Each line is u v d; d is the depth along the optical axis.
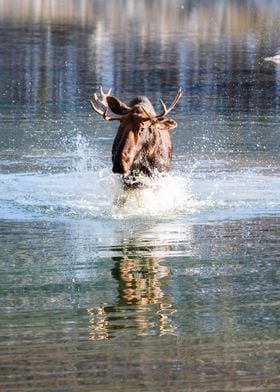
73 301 30.50
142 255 35.81
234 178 49.38
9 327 28.06
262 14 165.38
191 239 38.06
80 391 23.67
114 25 138.25
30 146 57.56
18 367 25.08
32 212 42.34
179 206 43.25
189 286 32.16
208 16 158.88
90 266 34.41
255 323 28.42
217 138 60.59
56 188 46.78
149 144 42.41
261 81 87.25
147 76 88.88
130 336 27.39
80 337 27.27
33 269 34.06
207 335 27.47
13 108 71.00
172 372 24.80
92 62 97.69
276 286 32.12
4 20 141.75
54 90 79.88
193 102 75.25
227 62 99.81
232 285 32.25
